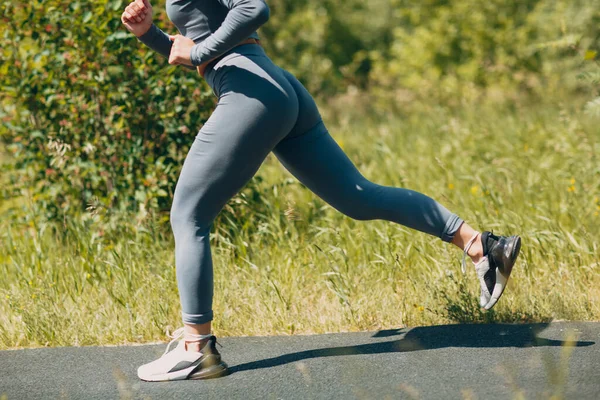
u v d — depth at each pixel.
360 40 17.09
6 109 5.98
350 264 5.14
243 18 3.28
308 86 15.33
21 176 6.21
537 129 8.72
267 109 3.38
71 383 3.51
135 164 5.91
